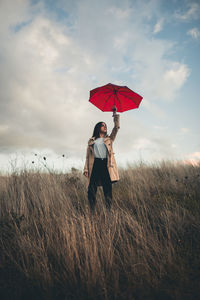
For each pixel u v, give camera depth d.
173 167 6.62
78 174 5.88
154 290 1.64
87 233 2.38
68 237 2.22
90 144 3.36
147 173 5.93
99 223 2.78
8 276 1.87
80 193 4.50
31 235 2.58
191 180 4.86
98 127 3.42
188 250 2.14
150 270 1.89
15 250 2.24
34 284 1.75
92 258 1.88
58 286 1.76
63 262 2.01
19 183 4.45
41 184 4.36
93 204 3.17
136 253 2.17
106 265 1.93
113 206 3.54
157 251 2.09
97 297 1.60
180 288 1.65
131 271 1.87
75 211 3.25
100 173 3.21
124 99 3.39
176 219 2.83
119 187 4.92
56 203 3.62
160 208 3.40
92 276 1.73
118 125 3.28
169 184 4.64
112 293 1.65
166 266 1.94
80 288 1.71
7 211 3.21
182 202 3.53
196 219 2.80
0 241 2.43
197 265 1.92
